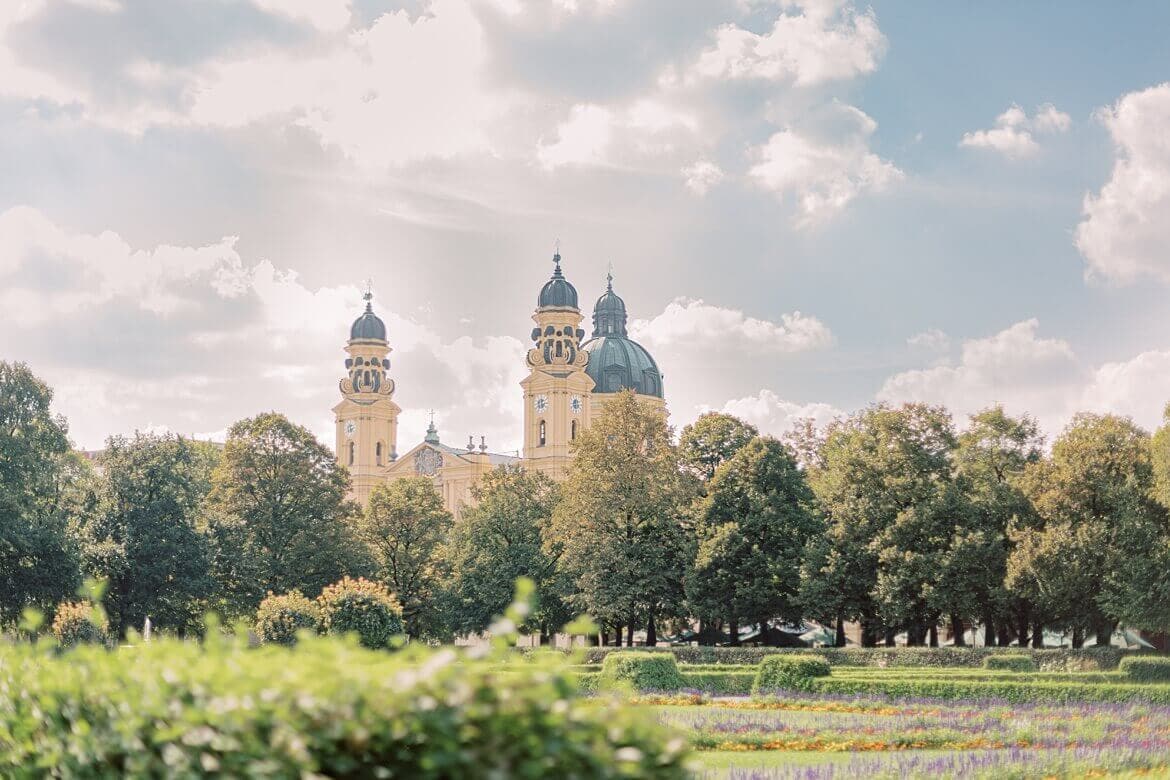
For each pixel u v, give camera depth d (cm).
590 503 8069
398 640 959
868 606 7288
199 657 1027
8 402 7519
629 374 18025
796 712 4091
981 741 3169
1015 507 7156
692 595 7700
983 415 7862
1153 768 2523
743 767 2523
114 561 7888
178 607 8338
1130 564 5903
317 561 8800
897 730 3316
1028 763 2483
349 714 855
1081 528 6212
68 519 8162
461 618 9300
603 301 18850
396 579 9656
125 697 1042
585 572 8044
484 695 855
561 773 840
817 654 6694
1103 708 4059
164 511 8275
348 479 9619
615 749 872
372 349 18650
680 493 8150
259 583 8769
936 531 7062
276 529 8975
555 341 16738
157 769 1003
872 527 7238
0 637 1423
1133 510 6153
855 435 7750
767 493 7725
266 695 885
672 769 893
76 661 1167
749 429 9069
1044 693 4431
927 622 7269
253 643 5566
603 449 8200
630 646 7962
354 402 18438
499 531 9519
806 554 7256
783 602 7588
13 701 1243
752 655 6938
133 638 1227
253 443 9219
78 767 1104
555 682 877
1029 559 6350
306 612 5619
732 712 4028
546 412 16475
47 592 6962
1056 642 8181
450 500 16575
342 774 873
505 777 828
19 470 7331
